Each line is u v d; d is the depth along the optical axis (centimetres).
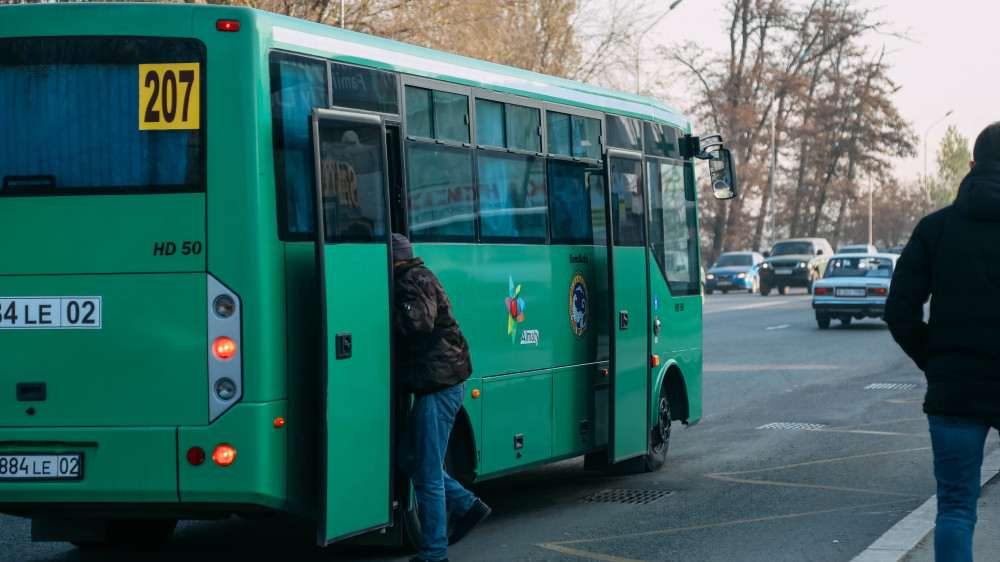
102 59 593
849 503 859
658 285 1020
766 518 807
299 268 603
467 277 759
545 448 845
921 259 493
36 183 594
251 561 701
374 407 625
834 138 7144
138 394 582
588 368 908
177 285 581
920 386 1695
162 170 586
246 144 580
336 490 598
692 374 1093
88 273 587
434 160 733
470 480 762
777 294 5134
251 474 573
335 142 605
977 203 480
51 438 586
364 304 618
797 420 1361
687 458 1107
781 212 7244
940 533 479
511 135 821
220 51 586
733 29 6450
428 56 740
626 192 942
